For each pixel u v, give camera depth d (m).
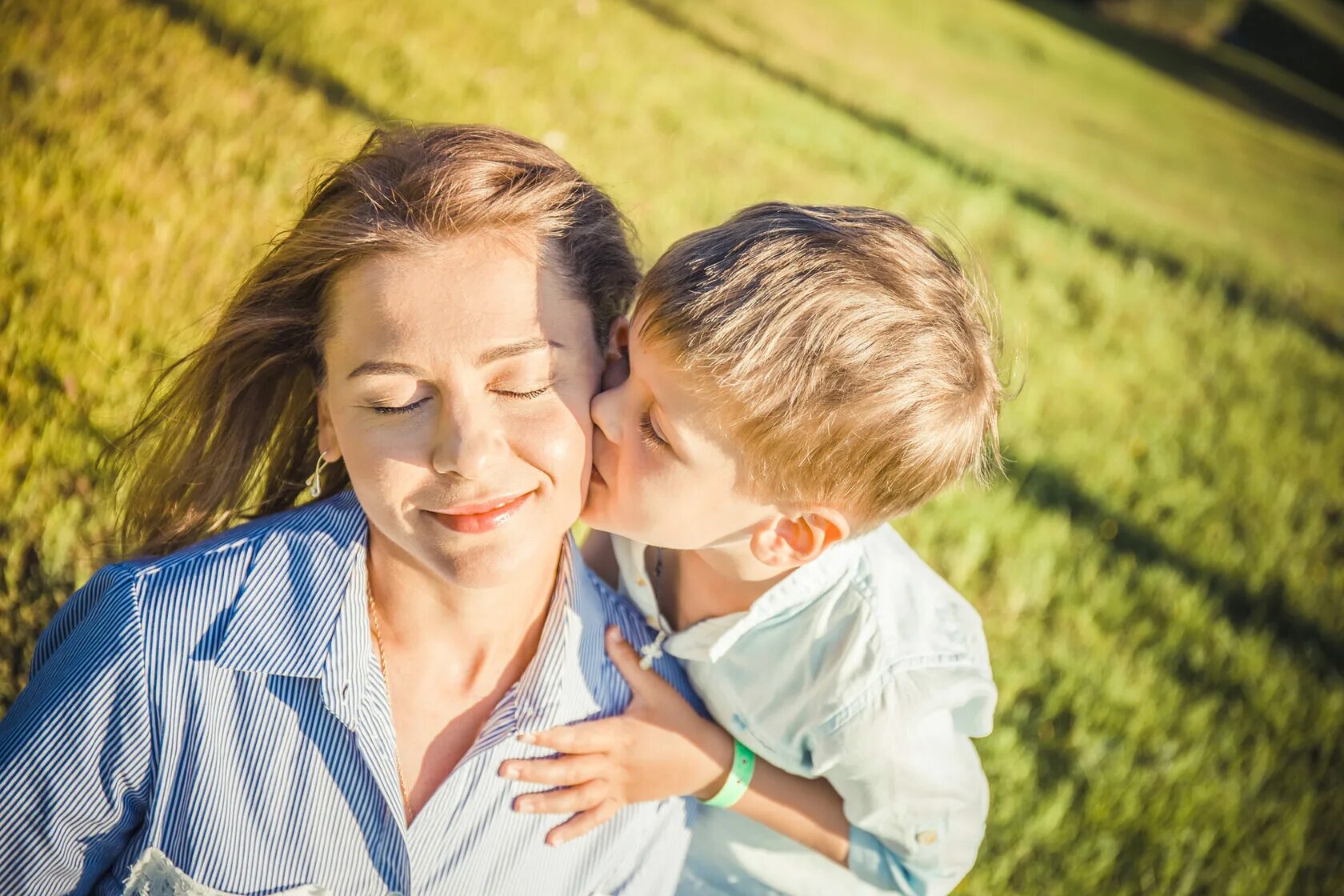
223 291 3.76
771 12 11.91
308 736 1.67
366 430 1.62
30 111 4.24
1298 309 9.55
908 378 1.83
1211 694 4.12
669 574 2.27
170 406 2.04
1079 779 3.52
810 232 1.85
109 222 3.86
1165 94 18.58
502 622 1.81
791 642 2.07
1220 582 4.83
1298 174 16.48
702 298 1.78
